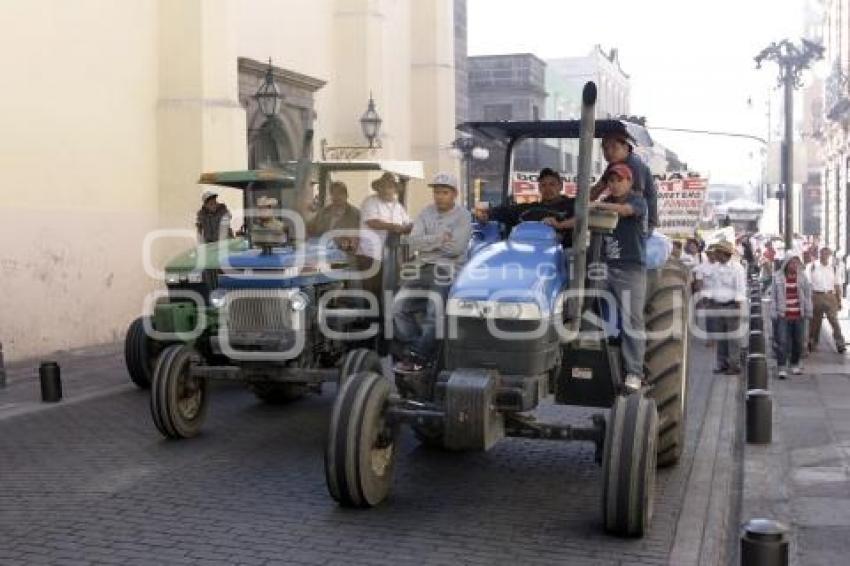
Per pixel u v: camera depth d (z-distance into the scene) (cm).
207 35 1658
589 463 755
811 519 615
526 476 716
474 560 539
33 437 859
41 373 1030
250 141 1942
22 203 1345
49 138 1397
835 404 1030
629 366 647
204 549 555
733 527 620
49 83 1397
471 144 2534
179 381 830
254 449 806
